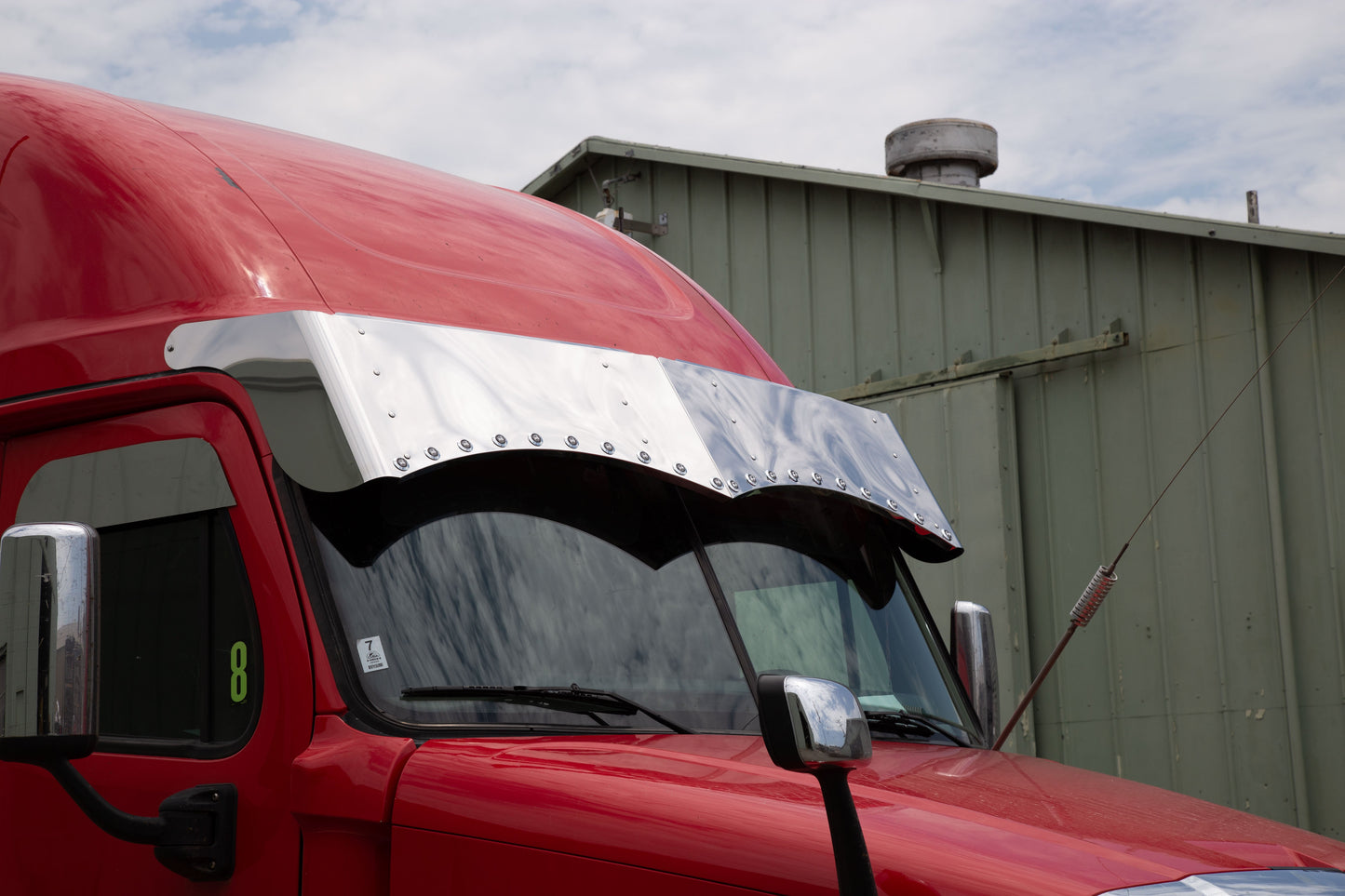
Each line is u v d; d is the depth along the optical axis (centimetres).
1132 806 261
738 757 256
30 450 318
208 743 274
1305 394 829
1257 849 234
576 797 230
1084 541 912
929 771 275
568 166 1282
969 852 209
